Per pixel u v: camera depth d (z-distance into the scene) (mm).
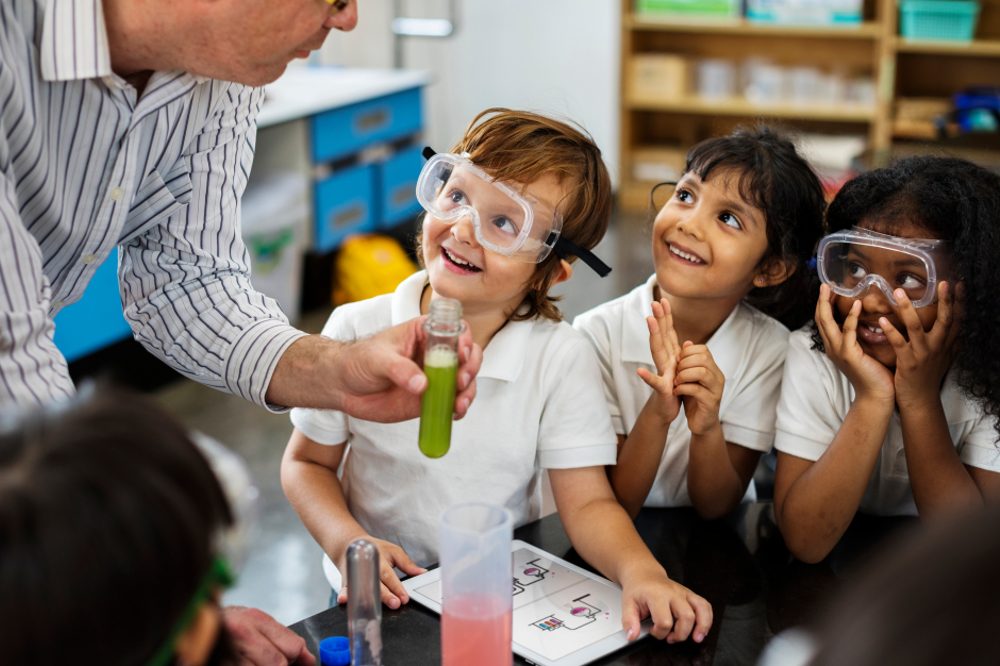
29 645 625
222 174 1620
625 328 1869
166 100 1418
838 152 5938
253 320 1553
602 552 1524
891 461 1735
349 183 5254
